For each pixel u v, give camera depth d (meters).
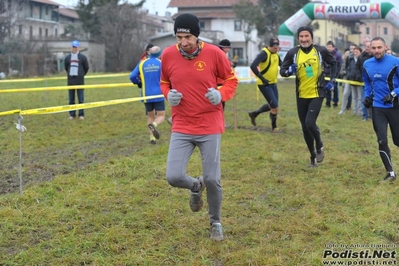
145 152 8.12
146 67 8.83
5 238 4.56
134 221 5.00
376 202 5.52
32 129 10.64
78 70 11.91
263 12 40.06
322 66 6.79
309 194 5.89
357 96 12.91
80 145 8.98
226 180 6.46
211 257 4.24
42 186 6.13
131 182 6.35
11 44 37.94
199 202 4.62
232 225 4.94
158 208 5.33
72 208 5.32
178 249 4.39
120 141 9.37
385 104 6.38
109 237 4.57
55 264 4.09
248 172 6.88
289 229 4.79
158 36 53.62
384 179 6.43
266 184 6.30
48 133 10.16
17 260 4.14
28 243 4.51
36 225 4.88
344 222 4.98
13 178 6.64
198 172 6.84
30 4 54.44
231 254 4.23
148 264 4.09
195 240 4.58
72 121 11.88
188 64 4.26
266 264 4.05
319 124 11.40
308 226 4.84
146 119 12.39
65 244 4.43
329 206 5.47
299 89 6.91
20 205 5.42
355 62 12.52
